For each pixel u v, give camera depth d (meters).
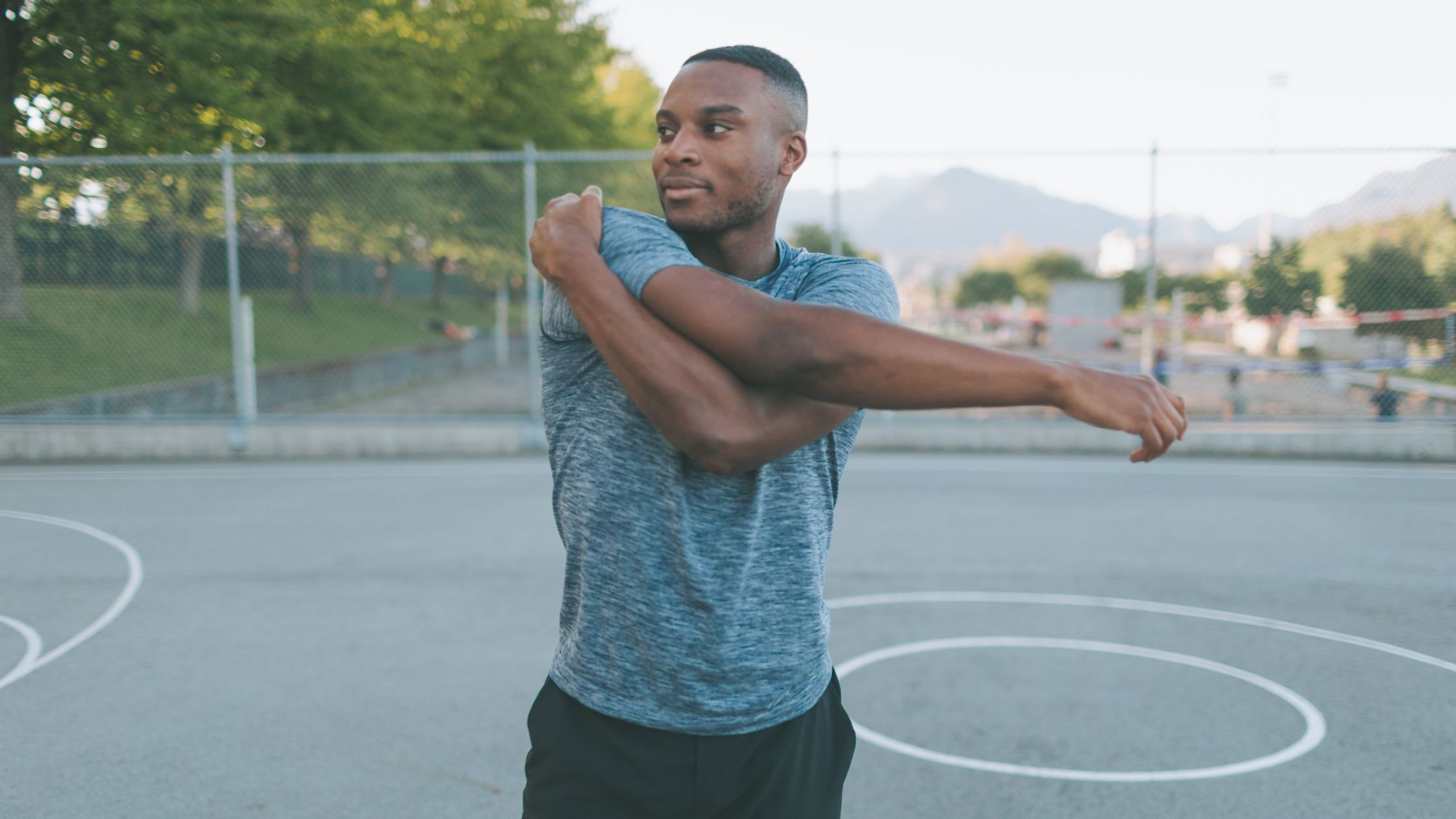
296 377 15.43
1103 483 9.09
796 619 1.35
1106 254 52.31
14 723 3.75
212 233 12.52
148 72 13.59
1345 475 9.59
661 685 1.30
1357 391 13.88
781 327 1.07
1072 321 15.72
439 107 19.62
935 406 1.06
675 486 1.26
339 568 5.98
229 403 13.18
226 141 14.66
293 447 10.67
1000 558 6.32
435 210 16.89
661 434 1.26
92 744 3.56
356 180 14.19
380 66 16.97
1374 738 3.68
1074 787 3.29
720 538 1.28
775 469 1.31
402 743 3.58
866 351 1.04
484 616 5.07
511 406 18.00
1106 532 7.05
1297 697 4.07
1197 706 3.98
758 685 1.32
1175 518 7.55
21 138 13.21
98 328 11.89
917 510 7.79
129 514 7.57
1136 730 3.74
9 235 11.08
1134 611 5.23
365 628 4.88
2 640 4.69
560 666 1.40
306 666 4.34
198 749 3.53
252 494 8.44
